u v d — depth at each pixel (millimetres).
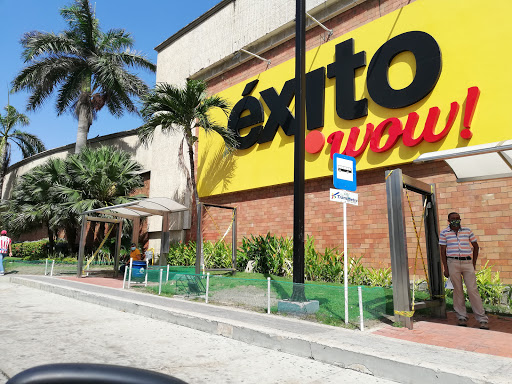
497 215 8531
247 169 14414
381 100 10477
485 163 6238
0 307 7441
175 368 3973
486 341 4922
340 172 6191
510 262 8234
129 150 23047
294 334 4934
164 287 9781
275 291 8250
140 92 22828
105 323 6188
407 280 5777
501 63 8609
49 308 7473
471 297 5965
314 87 12266
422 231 9711
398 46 10367
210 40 17203
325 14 12609
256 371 3986
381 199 10516
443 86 9445
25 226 22016
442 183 9406
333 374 3992
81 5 22453
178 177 17703
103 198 18812
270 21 14492
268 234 12211
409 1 10602
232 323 5602
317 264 10484
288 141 13070
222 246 13609
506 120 8367
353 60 11336
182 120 14141
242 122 14781
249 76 15273
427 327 5816
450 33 9523
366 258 10625
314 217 12070
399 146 10086
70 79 23438
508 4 8703
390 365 3875
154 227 18531
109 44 23562
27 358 4074
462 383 3398
